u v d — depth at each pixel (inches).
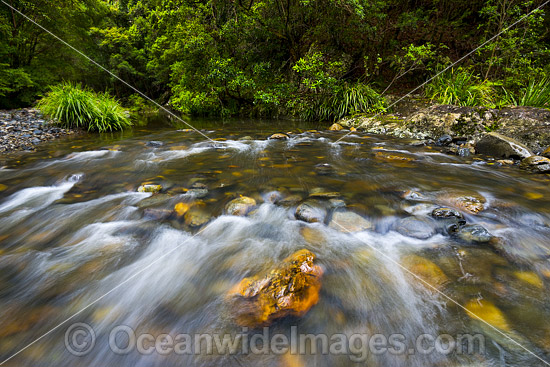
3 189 112.5
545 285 56.2
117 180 120.4
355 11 267.4
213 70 319.9
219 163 144.9
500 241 71.3
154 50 469.1
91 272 62.4
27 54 410.0
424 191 103.6
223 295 54.9
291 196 100.0
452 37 326.0
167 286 58.1
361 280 58.7
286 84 322.0
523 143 164.2
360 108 289.3
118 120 263.6
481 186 109.7
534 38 222.4
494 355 41.9
